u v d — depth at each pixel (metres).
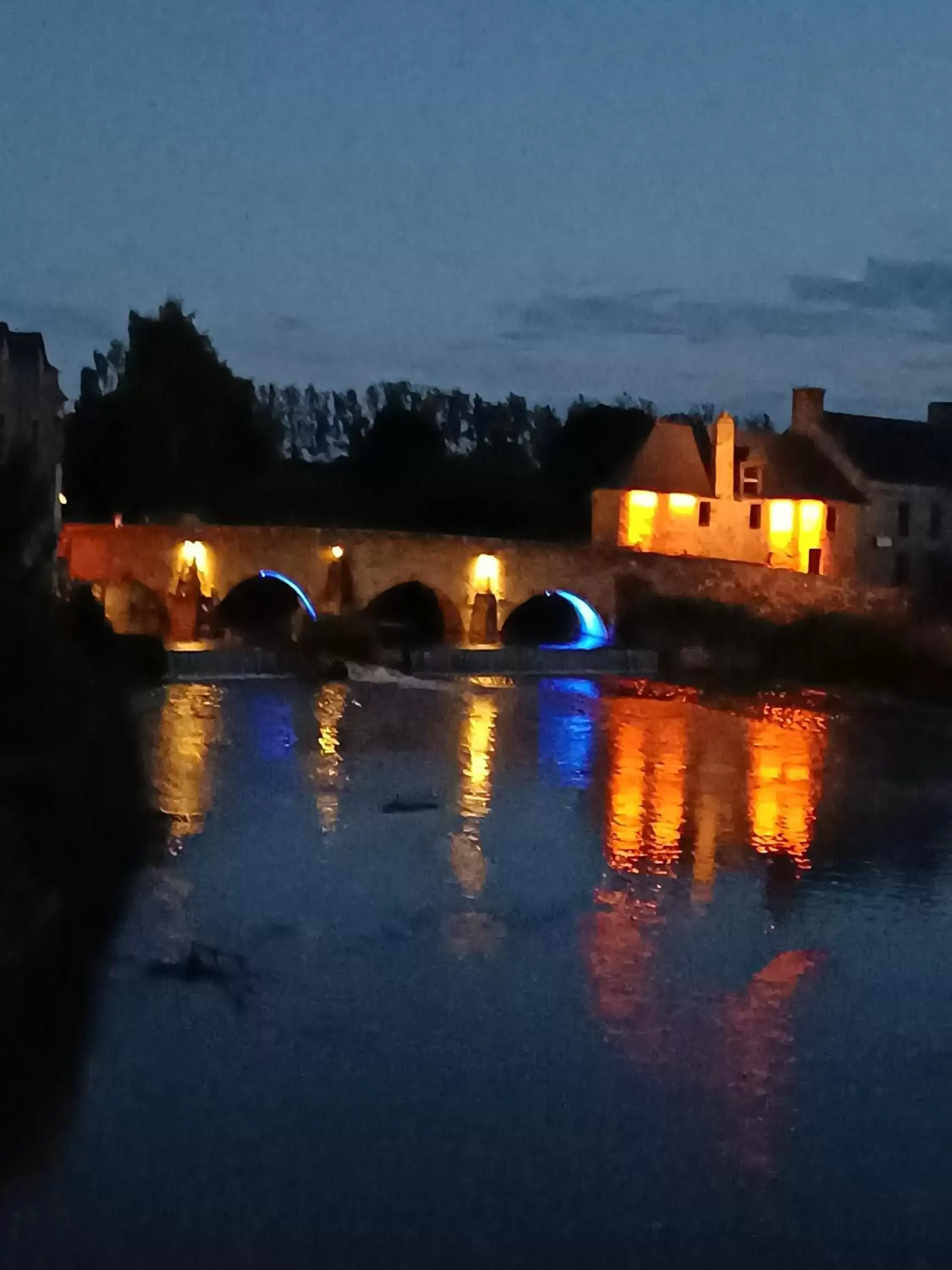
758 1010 20.83
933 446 76.88
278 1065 18.30
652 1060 18.98
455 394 121.12
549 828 31.95
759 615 66.25
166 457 81.44
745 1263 14.26
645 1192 15.55
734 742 45.69
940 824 33.78
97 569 58.47
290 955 22.47
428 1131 16.69
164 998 20.42
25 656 26.17
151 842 28.95
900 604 65.44
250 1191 15.21
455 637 65.00
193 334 85.25
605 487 71.50
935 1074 18.75
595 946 23.53
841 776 40.06
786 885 27.70
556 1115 17.25
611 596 66.44
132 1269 13.83
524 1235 14.58
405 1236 14.55
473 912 25.19
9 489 32.62
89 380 91.31
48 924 21.00
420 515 84.75
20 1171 15.50
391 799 34.41
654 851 30.25
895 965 23.02
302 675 57.28
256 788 34.84
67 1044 18.72
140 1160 15.84
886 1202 15.48
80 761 25.95
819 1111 17.59
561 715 50.25
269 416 96.00
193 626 59.47
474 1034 19.52
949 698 57.94
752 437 75.75
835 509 71.62
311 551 60.56
